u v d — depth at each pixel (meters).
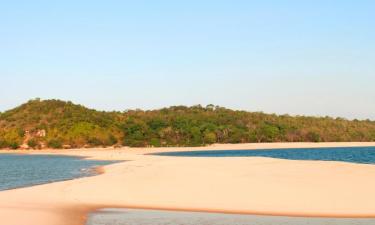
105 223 25.30
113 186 38.41
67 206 30.08
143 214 27.70
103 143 174.50
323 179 39.12
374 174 42.28
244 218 26.39
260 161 62.97
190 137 191.12
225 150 164.62
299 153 131.75
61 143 169.75
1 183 49.53
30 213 27.44
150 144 178.75
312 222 25.20
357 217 26.25
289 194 32.59
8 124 188.62
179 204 30.50
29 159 107.56
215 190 35.00
